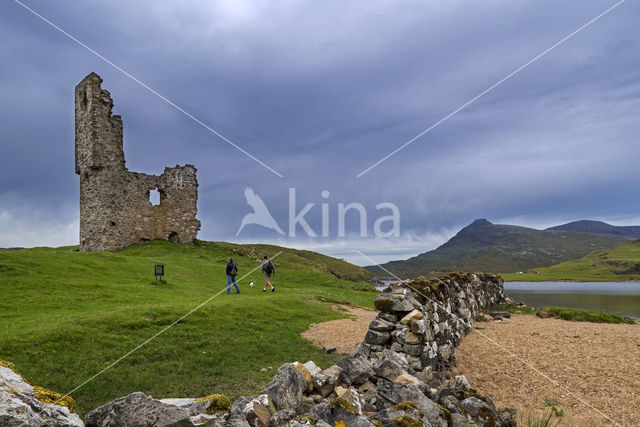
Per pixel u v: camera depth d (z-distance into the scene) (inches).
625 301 1497.3
